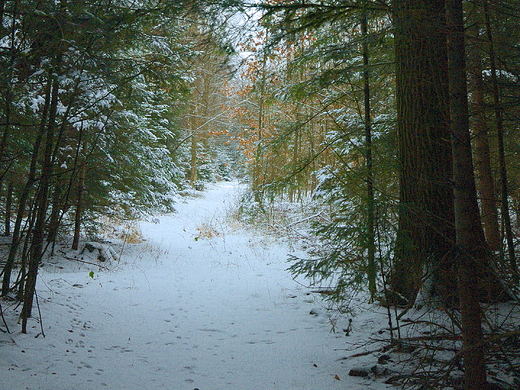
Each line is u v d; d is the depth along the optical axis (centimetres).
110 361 468
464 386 335
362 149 700
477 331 315
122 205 1306
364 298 691
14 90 519
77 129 877
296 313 681
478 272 389
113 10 514
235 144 4553
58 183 594
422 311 545
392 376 401
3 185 948
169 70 564
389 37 654
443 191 574
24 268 525
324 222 1250
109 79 546
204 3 456
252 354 508
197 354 508
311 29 537
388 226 512
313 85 677
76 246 1104
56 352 472
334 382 407
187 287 880
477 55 520
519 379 345
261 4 470
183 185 2681
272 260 1162
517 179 833
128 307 707
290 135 767
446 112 580
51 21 468
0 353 438
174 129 1988
